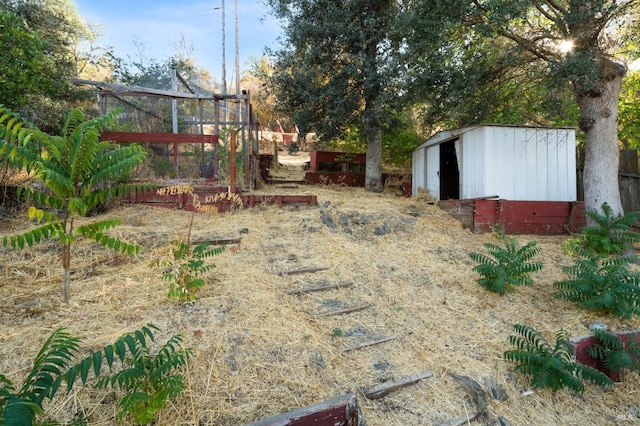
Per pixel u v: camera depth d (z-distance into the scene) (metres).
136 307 2.85
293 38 8.41
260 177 9.95
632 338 3.01
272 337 2.62
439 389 2.41
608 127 5.34
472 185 6.57
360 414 1.99
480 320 3.26
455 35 6.05
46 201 2.59
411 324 3.13
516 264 3.68
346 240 4.93
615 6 4.45
